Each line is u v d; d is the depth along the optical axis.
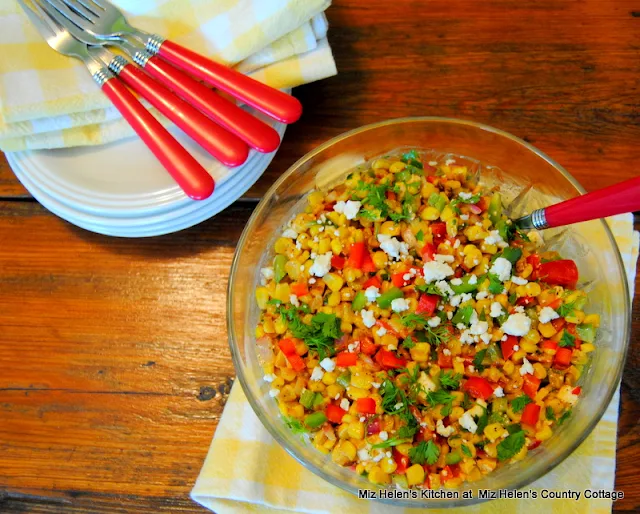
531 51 0.43
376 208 0.34
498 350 0.32
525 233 0.35
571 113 0.42
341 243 0.34
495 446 0.30
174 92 0.37
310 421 0.32
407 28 0.44
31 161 0.38
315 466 0.30
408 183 0.35
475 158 0.38
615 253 0.32
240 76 0.37
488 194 0.36
